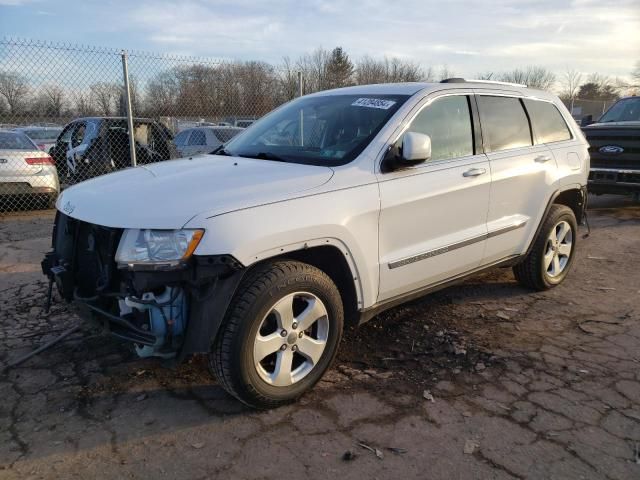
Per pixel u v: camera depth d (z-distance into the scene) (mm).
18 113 8695
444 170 3699
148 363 3525
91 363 3523
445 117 3857
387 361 3588
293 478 2449
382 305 3486
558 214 4824
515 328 4148
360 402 3078
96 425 2846
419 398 3125
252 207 2744
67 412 2967
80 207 3012
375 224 3250
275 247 2771
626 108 9805
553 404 3068
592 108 23531
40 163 8758
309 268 2965
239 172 3184
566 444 2707
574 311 4523
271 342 2877
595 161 9086
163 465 2529
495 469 2520
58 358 3588
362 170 3248
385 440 2729
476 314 4426
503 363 3559
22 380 3307
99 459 2570
